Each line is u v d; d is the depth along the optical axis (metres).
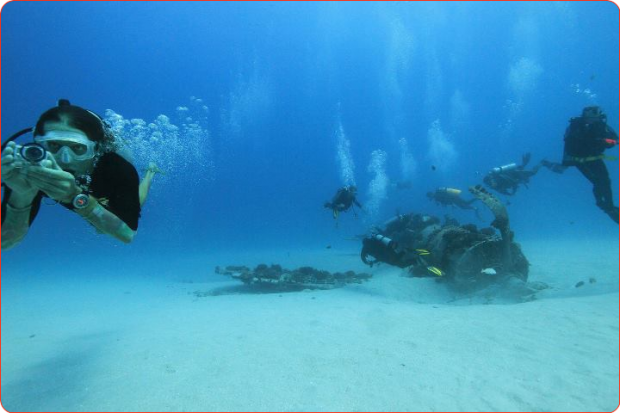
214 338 3.87
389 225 10.59
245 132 78.94
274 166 80.69
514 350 3.26
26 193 1.27
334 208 9.24
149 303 7.07
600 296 5.10
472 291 6.46
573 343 3.39
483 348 3.33
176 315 5.52
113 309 6.67
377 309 5.10
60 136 1.40
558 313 4.38
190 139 9.74
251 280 7.98
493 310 4.72
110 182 1.60
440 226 7.73
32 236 31.19
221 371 2.94
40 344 4.39
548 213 26.88
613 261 8.43
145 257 18.22
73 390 2.75
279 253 16.12
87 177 1.55
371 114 80.69
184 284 9.82
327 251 16.03
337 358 3.15
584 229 17.30
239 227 38.28
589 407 2.28
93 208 1.39
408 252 6.80
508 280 6.27
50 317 6.32
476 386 2.59
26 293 9.34
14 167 1.17
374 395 2.48
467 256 6.51
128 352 3.55
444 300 6.42
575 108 62.34
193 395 2.54
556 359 3.03
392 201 33.19
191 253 19.36
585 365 2.90
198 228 38.69
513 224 22.31
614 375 2.71
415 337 3.70
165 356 3.35
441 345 3.44
